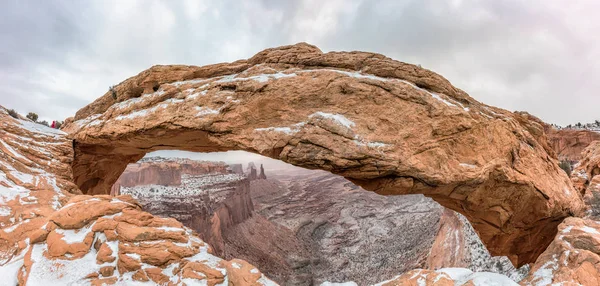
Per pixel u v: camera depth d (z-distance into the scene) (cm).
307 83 1156
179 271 892
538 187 1207
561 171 1526
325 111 1103
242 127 1180
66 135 1797
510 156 1188
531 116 1543
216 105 1255
